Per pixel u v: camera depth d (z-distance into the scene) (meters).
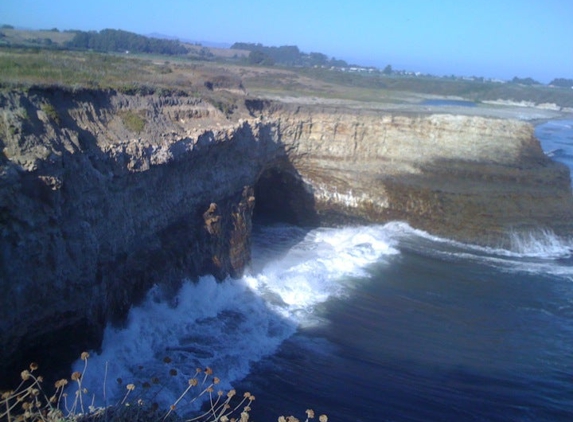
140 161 17.59
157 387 14.56
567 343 19.72
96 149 16.09
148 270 17.53
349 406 15.05
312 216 31.14
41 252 13.02
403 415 14.88
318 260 25.41
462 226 29.75
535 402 15.99
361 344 18.55
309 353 17.64
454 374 17.14
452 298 22.83
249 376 16.03
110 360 15.10
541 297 23.53
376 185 31.14
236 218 23.17
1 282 12.08
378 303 21.81
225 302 20.03
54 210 13.41
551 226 30.17
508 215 29.94
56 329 13.61
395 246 28.20
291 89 66.56
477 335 19.88
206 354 16.73
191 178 20.84
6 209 12.20
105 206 15.77
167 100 21.50
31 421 8.47
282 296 21.42
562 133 74.50
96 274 14.89
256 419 14.09
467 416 15.11
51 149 13.95
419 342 19.02
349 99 64.25
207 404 14.45
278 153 30.00
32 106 14.84
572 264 27.66
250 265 23.16
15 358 12.56
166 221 19.22
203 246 20.42
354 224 30.88
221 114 24.30
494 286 24.39
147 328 16.83
